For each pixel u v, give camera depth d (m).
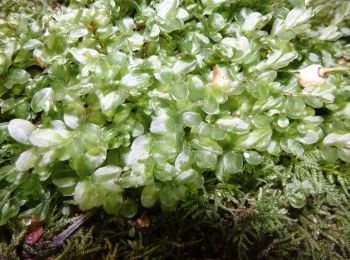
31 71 0.05
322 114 0.05
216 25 0.05
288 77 0.05
